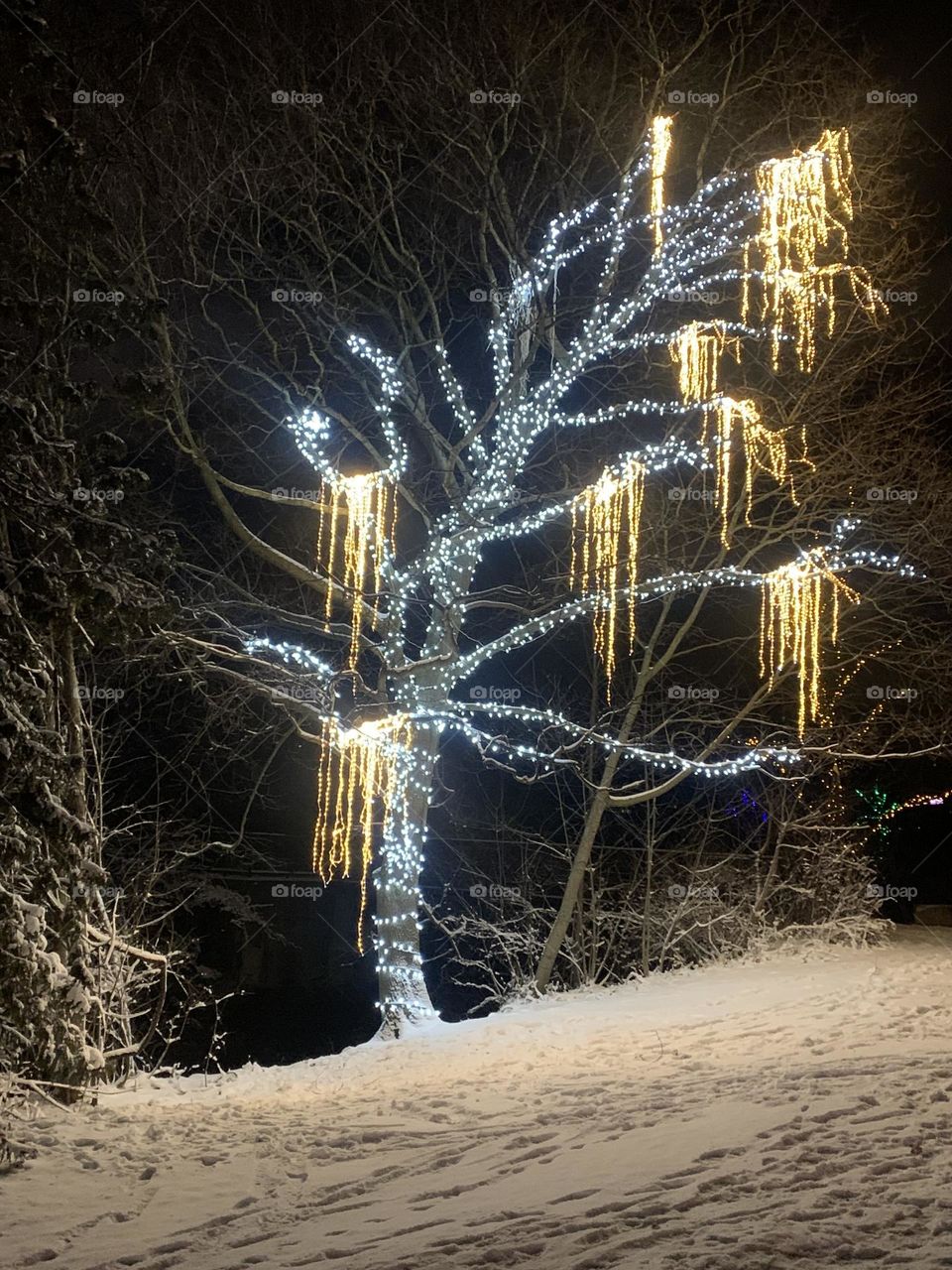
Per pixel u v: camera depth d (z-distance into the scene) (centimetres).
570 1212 715
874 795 2742
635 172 2053
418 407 2125
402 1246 703
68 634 1241
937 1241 596
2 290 1240
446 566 2078
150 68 1861
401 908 2023
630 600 2020
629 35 2033
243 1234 795
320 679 1845
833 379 2092
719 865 2420
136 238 1831
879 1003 1420
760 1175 732
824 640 2331
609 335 2069
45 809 1116
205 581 1955
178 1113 1201
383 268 2095
